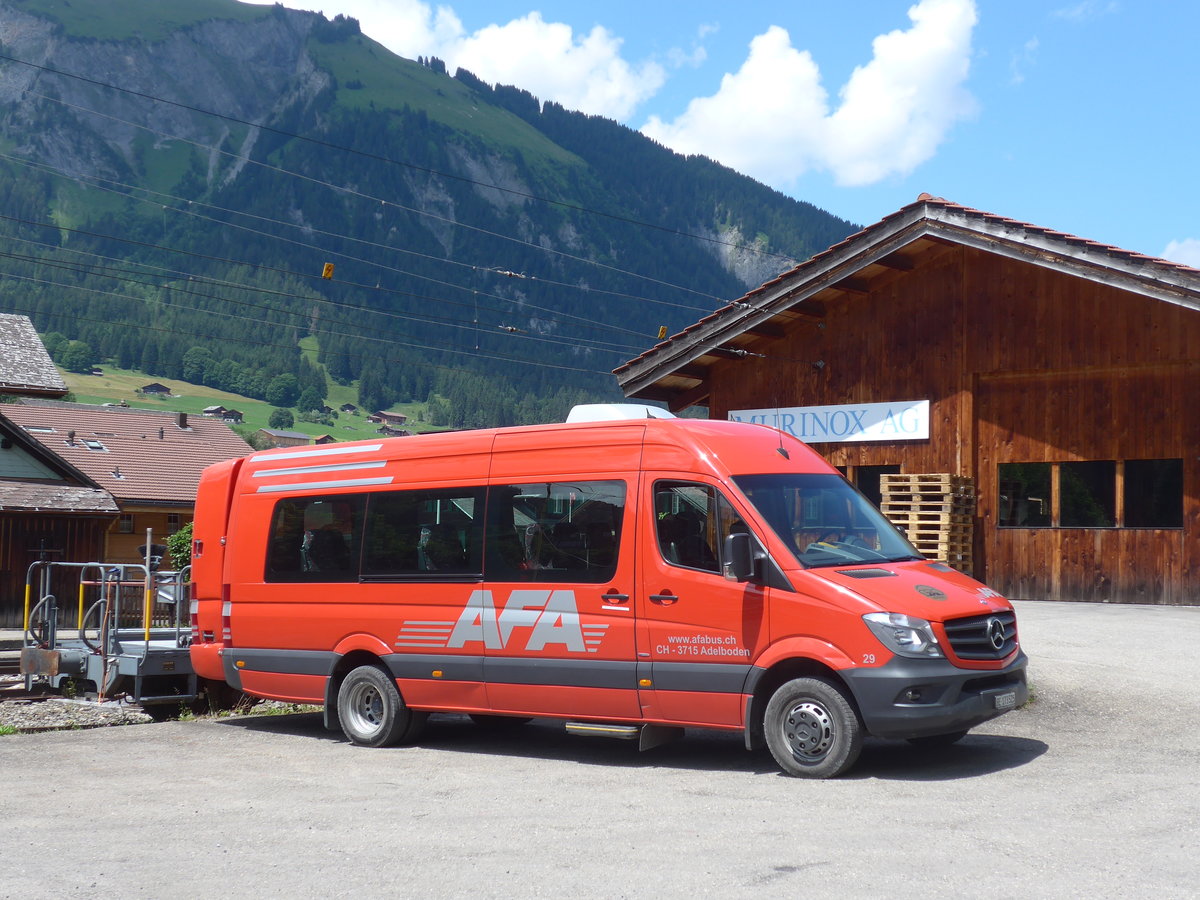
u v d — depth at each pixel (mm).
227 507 12156
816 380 22500
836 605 8398
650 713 9195
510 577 10000
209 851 6719
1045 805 7316
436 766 9602
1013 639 8867
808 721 8508
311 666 11250
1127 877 5684
